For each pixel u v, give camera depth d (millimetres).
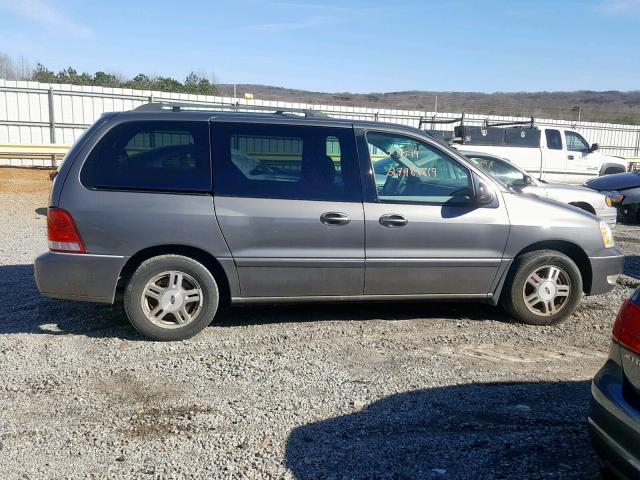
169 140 5219
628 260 9344
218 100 23438
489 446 3611
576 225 5754
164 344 5160
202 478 3252
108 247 5031
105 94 21625
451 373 4688
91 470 3312
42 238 10008
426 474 3311
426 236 5410
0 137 20812
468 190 5543
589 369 4836
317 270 5301
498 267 5613
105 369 4637
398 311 6180
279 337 5383
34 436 3658
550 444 3646
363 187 5359
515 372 4738
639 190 12906
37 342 5133
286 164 5324
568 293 5797
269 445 3592
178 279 5180
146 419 3891
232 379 4504
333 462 3418
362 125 5492
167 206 5082
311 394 4277
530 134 16797
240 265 5199
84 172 5070
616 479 3164
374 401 4184
